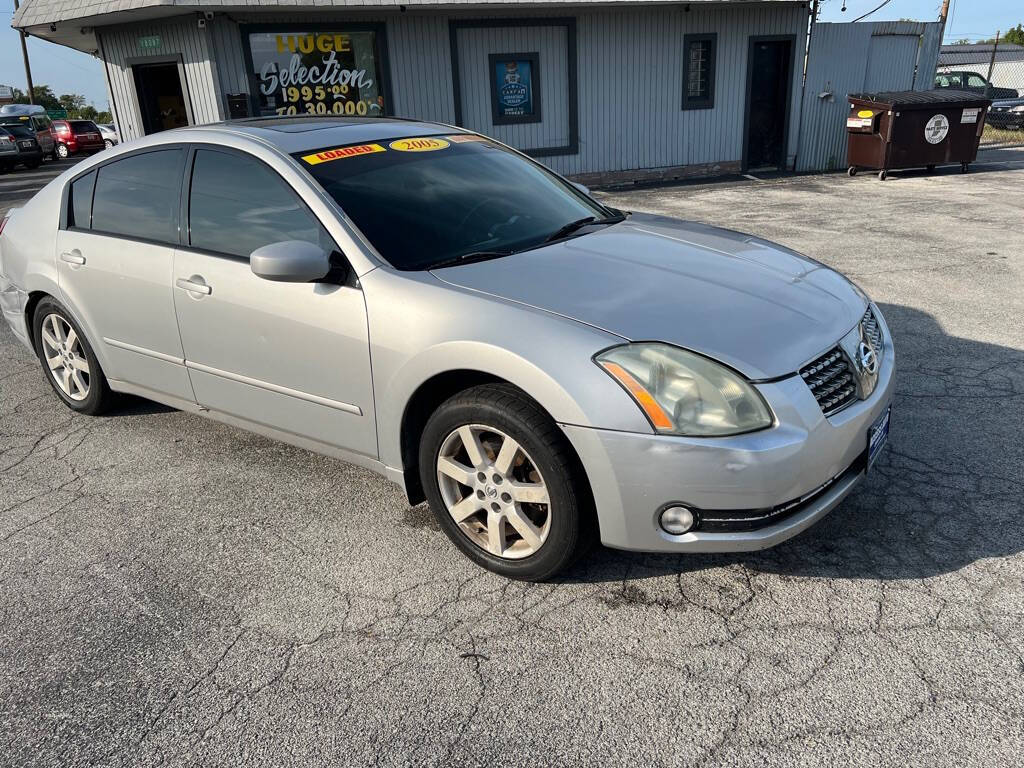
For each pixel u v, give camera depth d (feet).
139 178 12.41
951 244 25.14
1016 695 7.24
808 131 47.11
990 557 9.22
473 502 9.30
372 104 40.42
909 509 10.28
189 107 39.04
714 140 46.85
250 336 10.71
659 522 8.18
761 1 42.88
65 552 10.46
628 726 7.18
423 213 10.64
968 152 42.14
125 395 14.75
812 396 8.24
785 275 10.10
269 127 11.98
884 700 7.28
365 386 9.74
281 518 11.05
